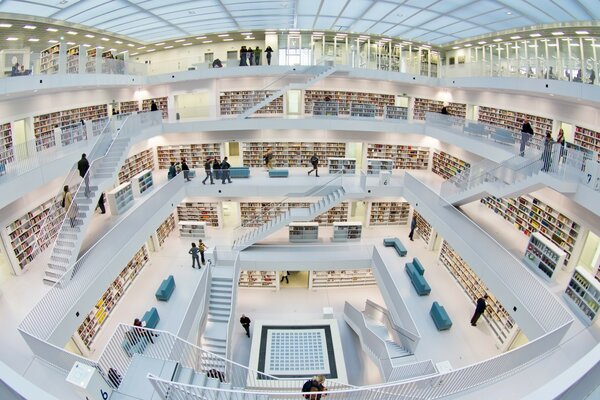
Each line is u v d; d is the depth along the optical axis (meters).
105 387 6.70
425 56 26.19
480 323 13.74
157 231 18.42
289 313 17.09
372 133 22.09
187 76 20.62
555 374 8.16
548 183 10.88
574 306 10.54
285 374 13.43
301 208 18.23
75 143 13.41
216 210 20.52
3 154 10.35
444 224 15.35
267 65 20.53
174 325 13.37
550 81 13.74
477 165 14.05
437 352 12.44
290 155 22.48
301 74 20.95
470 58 24.17
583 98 12.34
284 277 19.55
